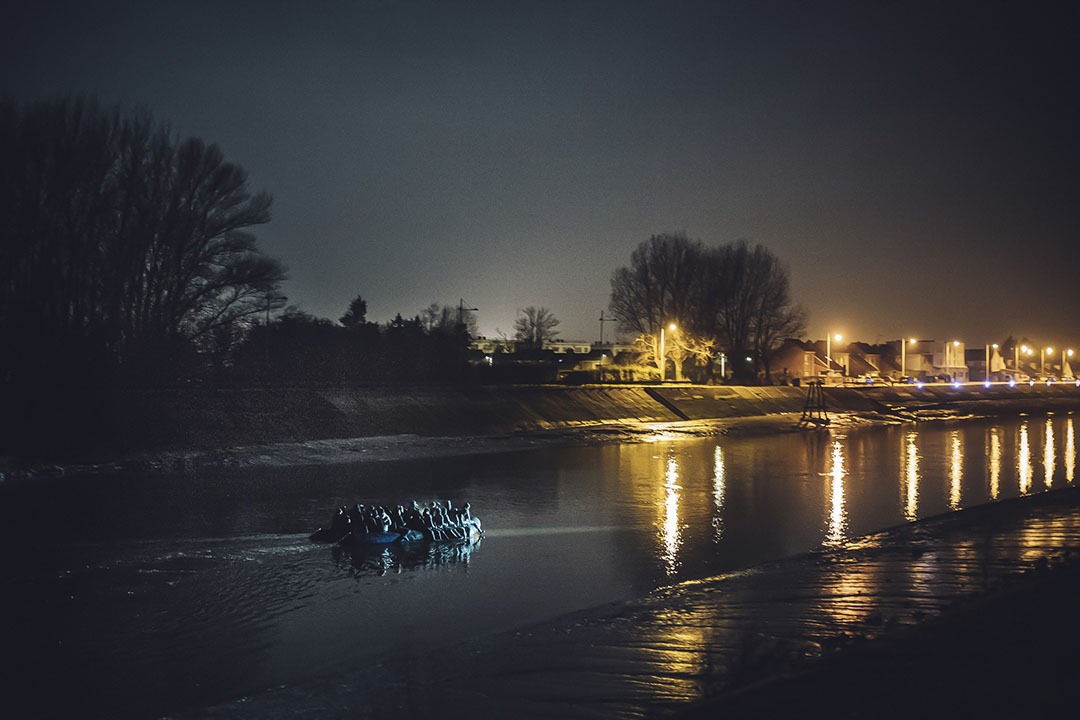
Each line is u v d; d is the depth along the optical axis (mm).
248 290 67000
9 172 55812
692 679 14898
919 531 30500
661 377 109125
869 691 12805
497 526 32688
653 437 73188
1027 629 15391
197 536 29828
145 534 30062
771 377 133250
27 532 30000
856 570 23797
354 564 26203
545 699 14352
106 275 59344
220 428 54062
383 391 68625
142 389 55781
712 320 122438
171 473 45531
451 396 72438
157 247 62312
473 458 55781
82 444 47906
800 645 16406
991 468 53844
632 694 14383
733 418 91125
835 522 33625
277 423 57156
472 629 19656
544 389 82250
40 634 19234
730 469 51969
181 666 17328
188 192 63844
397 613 21016
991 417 113562
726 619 18844
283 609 21328
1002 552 25562
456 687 15172
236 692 15906
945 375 191250
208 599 22141
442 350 89312
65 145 57969
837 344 178500
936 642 15148
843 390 117500
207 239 64625
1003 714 11258
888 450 65875
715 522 33625
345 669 17000
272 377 72500
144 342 60406
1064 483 46500
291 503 36938
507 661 16453
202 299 65062
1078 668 12969
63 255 57719
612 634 18047
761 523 33406
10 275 55781
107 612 20938
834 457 60062
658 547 28828
